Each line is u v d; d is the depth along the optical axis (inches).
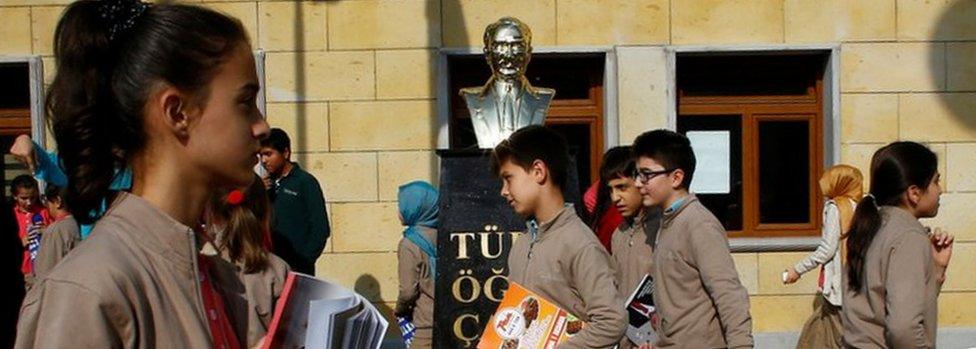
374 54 316.8
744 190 330.6
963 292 321.7
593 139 326.6
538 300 137.7
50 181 203.9
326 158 317.7
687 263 156.0
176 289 55.9
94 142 57.7
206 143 57.9
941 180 320.5
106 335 52.5
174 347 55.2
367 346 61.7
